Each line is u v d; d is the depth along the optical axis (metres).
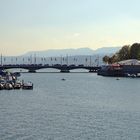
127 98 185.25
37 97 187.00
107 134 100.69
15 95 194.38
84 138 96.50
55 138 96.19
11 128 106.94
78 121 117.81
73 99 180.25
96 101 171.25
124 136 98.75
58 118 123.12
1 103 161.38
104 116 126.94
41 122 115.94
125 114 130.75
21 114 131.00
